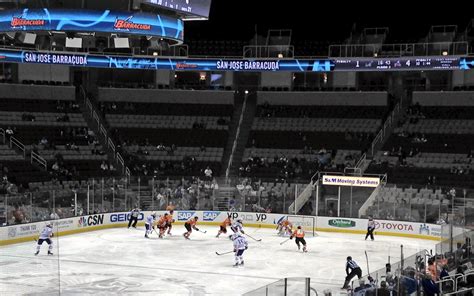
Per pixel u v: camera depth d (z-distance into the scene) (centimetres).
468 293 1446
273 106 4578
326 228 3422
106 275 2139
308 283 1468
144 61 4188
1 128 3947
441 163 3762
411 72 4472
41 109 4262
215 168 4044
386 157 3894
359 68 4088
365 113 4422
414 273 1527
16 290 1627
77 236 3027
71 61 3975
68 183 3525
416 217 3212
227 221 3088
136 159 4038
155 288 1959
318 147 4172
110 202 3369
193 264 2369
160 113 4538
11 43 4138
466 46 4325
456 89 4353
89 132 4166
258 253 2652
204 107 4612
